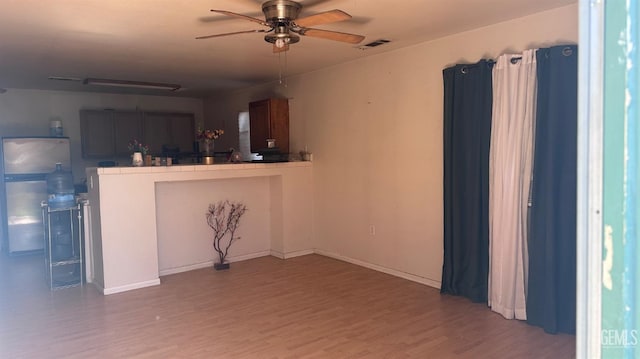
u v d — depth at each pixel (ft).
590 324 2.15
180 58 16.84
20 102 23.18
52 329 12.07
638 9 1.94
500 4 11.27
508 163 12.34
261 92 23.49
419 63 15.34
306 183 20.39
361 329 11.79
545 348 10.53
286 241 19.89
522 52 12.18
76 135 24.68
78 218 16.58
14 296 14.96
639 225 1.97
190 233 18.25
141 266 15.83
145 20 11.91
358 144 17.99
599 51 2.07
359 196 18.12
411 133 15.79
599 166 2.08
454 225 14.14
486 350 10.47
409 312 12.96
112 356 10.44
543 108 11.60
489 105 13.05
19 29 12.41
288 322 12.36
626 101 1.98
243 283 16.16
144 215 15.88
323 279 16.46
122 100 26.09
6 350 10.81
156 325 12.28
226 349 10.72
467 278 13.89
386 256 17.12
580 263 2.19
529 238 12.06
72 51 15.24
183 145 27.81
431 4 11.17
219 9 11.09
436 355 10.25
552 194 11.39
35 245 21.80
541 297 11.62
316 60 17.71
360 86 17.69
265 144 21.47
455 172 13.99
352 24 12.82
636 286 1.99
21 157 21.59
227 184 19.25
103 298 14.67
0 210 22.62
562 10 11.55
